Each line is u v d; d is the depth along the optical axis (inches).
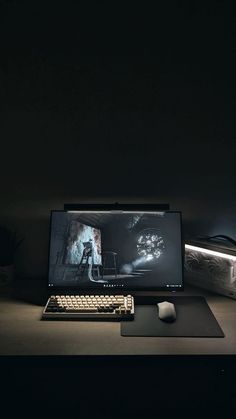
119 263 70.2
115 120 74.6
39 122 74.6
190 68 73.2
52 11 71.5
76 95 73.7
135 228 71.2
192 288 74.7
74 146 75.5
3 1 71.1
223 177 76.8
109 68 73.0
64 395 81.2
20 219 78.2
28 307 66.3
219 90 73.8
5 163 76.1
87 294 69.3
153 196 77.4
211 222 78.4
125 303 64.6
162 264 70.2
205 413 80.4
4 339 55.6
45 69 73.0
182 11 71.6
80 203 77.4
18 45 72.3
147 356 51.4
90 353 51.7
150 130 75.0
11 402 80.5
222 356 51.6
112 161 76.1
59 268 70.1
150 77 73.3
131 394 81.5
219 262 70.5
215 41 72.5
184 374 80.1
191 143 75.5
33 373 80.2
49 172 76.5
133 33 72.1
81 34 72.1
